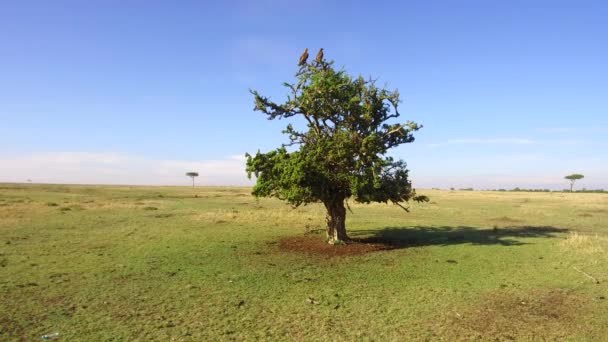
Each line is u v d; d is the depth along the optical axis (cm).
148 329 806
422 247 1702
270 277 1209
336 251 1600
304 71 1722
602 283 1151
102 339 757
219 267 1329
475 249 1650
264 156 1647
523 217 2981
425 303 977
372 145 1560
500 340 775
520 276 1227
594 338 785
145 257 1470
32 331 792
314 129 1762
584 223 2633
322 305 959
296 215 2800
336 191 1680
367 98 1680
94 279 1167
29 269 1277
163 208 3294
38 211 2808
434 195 5959
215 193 5788
